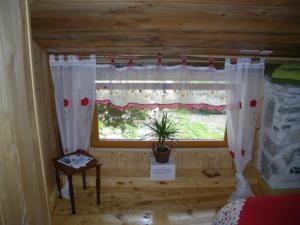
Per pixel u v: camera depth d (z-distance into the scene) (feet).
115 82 8.87
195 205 9.00
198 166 10.30
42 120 8.12
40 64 7.98
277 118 8.63
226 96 8.99
